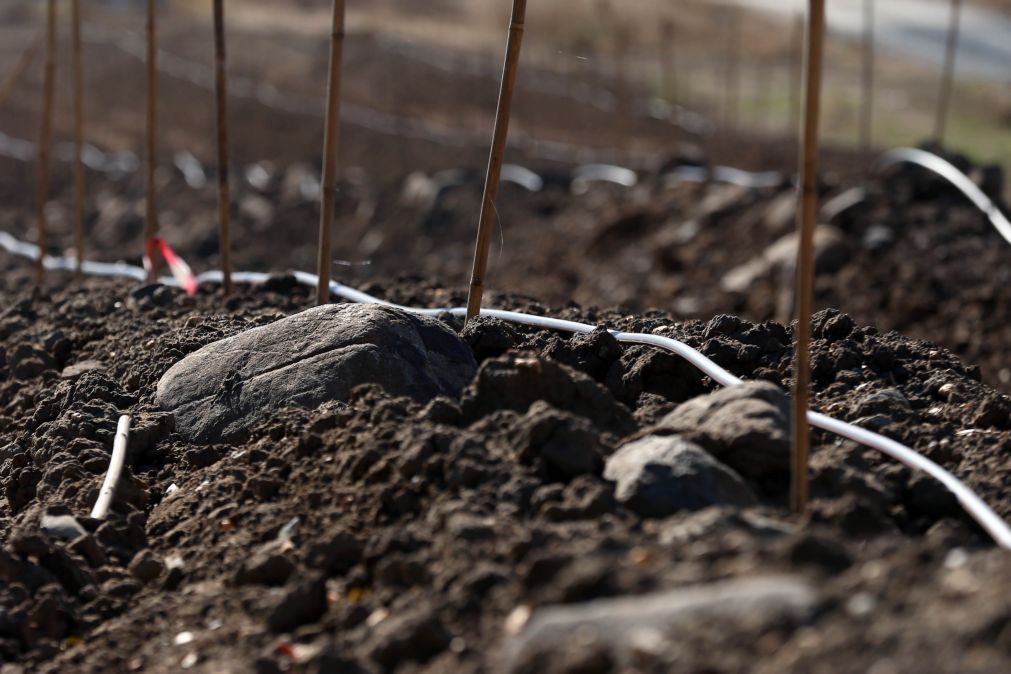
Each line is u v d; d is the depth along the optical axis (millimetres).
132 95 26297
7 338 7199
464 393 4188
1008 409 4383
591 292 12648
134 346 5961
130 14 37781
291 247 15836
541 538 3197
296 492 4059
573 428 3701
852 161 18016
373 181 17625
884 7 39812
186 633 3461
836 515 3354
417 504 3680
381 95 26734
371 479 3863
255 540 3873
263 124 23328
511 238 14836
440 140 21828
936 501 3732
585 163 19516
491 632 2869
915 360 5027
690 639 2438
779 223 12312
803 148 3256
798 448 3436
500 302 6840
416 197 16344
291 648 3195
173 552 3996
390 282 7703
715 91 28516
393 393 4602
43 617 3574
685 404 4059
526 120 24391
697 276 12227
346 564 3578
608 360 4859
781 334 5160
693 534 3066
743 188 13398
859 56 32656
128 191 18078
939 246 11141
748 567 2725
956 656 2225
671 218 13516
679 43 34469
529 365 4086
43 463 4730
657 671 2385
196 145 22094
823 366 4883
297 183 17516
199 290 7551
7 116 24031
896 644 2303
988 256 11016
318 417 4367
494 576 3055
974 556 2771
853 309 10555
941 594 2492
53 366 6340
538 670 2523
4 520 4379
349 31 35125
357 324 4785
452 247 15086
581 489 3477
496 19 40156
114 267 10164
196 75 28172
